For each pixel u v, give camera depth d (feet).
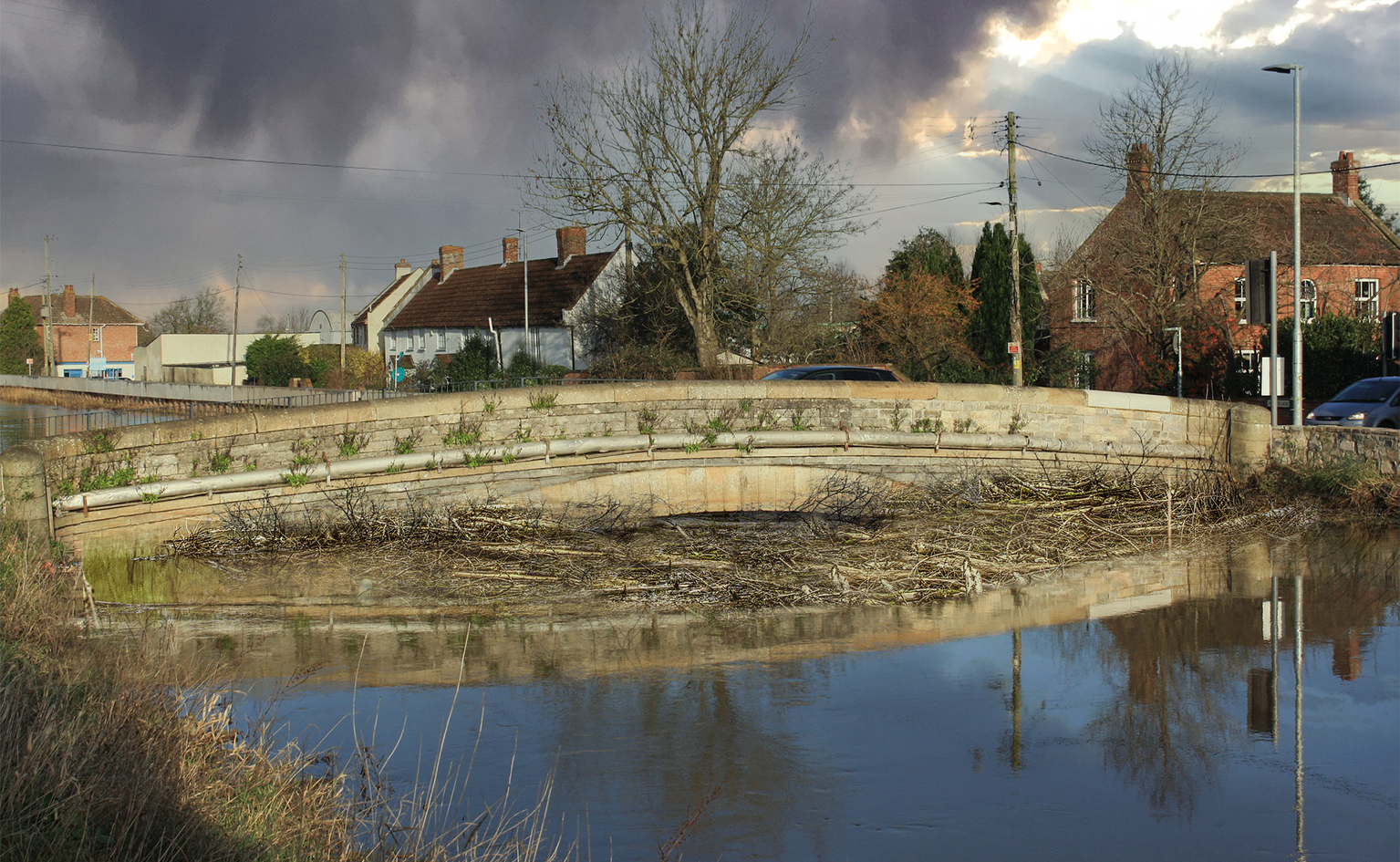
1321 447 50.93
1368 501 47.50
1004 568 37.70
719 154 115.44
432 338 196.13
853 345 123.13
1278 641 28.63
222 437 42.88
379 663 27.40
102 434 40.96
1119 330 122.42
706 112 114.01
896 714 23.35
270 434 43.60
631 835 17.66
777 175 115.75
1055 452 50.21
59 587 29.07
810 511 48.19
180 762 16.58
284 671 26.58
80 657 21.99
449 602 34.14
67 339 306.35
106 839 14.16
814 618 31.91
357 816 17.33
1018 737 21.94
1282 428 51.85
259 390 158.92
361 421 44.62
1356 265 128.16
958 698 24.41
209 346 264.72
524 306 167.84
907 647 28.68
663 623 31.45
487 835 17.49
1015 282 98.63
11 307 297.33
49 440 40.06
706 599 34.04
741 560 38.42
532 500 45.91
